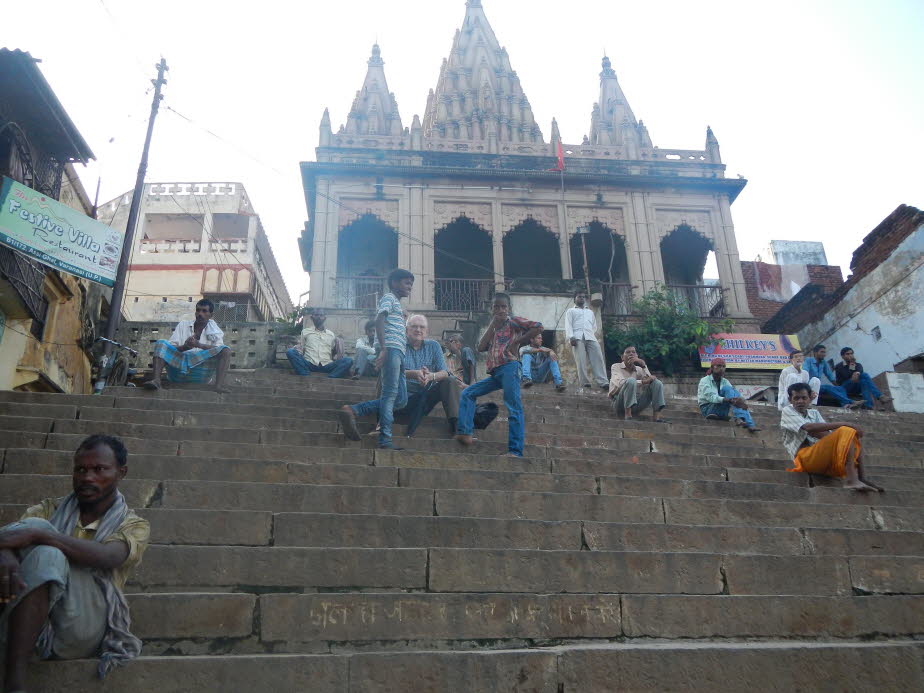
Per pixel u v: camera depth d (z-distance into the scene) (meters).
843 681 4.09
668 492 6.55
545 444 8.32
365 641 4.07
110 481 3.75
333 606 4.12
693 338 17.91
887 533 5.79
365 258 21.66
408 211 19.62
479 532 5.13
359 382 11.80
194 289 27.66
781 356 18.22
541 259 23.05
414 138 20.56
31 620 3.15
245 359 15.12
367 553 4.55
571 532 5.28
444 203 19.94
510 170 20.05
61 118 11.80
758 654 4.06
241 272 27.78
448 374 7.89
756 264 25.95
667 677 3.93
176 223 30.27
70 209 10.95
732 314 19.41
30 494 4.95
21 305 11.80
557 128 21.89
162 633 3.87
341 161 19.75
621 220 20.42
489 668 3.78
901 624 4.82
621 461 7.77
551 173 20.14
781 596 4.73
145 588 4.24
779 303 25.50
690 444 8.77
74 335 14.81
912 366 17.64
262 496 5.27
